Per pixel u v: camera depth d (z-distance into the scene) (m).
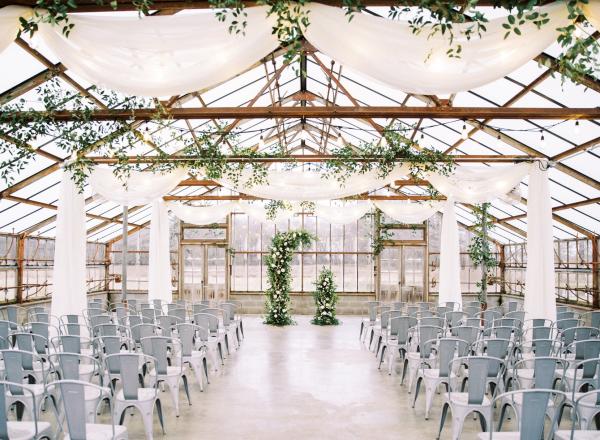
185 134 10.11
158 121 6.96
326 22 3.98
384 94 8.91
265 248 15.89
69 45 4.06
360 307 15.62
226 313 9.55
